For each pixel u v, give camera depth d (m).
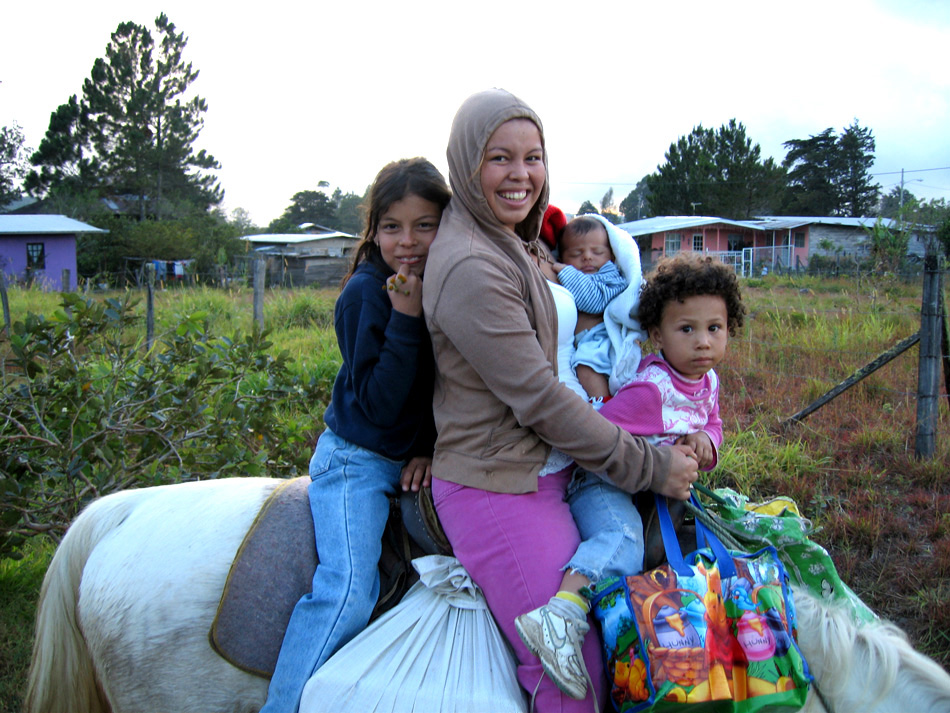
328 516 2.12
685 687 1.72
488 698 1.85
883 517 4.77
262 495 2.28
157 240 34.44
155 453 4.64
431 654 1.94
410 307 2.04
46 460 4.24
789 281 20.14
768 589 1.89
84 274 34.22
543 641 1.77
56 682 2.15
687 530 2.12
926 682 1.91
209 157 52.25
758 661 1.80
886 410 6.60
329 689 1.87
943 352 5.92
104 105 48.50
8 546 4.04
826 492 5.25
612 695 1.88
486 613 1.99
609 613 1.88
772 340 9.38
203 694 2.06
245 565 2.08
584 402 1.91
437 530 2.08
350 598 1.97
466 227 2.02
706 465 2.21
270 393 5.27
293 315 12.78
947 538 4.50
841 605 2.09
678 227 36.38
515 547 1.93
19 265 31.14
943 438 5.84
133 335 9.02
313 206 84.88
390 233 2.20
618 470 1.92
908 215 25.39
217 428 4.70
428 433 2.29
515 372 1.88
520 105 2.01
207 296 14.05
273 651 2.05
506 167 1.98
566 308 2.18
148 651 2.06
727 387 7.80
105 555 2.16
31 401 4.27
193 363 4.97
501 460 1.97
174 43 49.62
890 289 13.45
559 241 2.60
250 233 51.16
